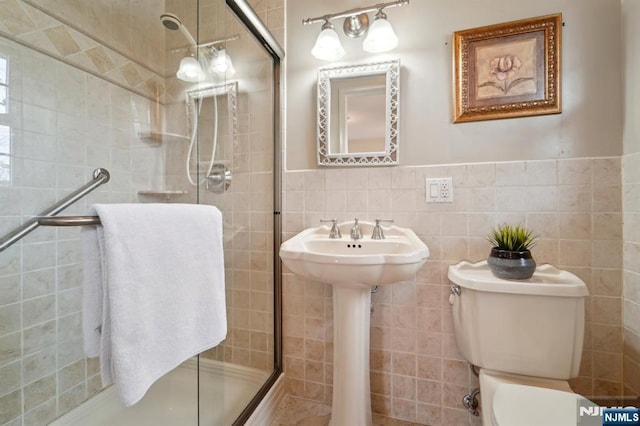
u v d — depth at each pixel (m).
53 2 1.09
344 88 1.36
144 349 0.65
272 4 1.48
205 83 1.42
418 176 1.27
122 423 1.18
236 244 1.38
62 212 1.11
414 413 1.28
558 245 1.12
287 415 1.34
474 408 1.18
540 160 1.14
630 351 1.02
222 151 1.37
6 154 0.97
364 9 1.28
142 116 1.41
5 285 0.98
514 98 1.16
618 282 1.06
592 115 1.09
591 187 1.09
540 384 0.95
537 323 0.96
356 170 1.35
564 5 1.12
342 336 1.11
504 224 1.17
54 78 1.10
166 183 1.44
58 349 1.10
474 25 1.22
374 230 1.25
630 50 1.02
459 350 1.14
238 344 1.35
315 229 1.35
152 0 1.45
